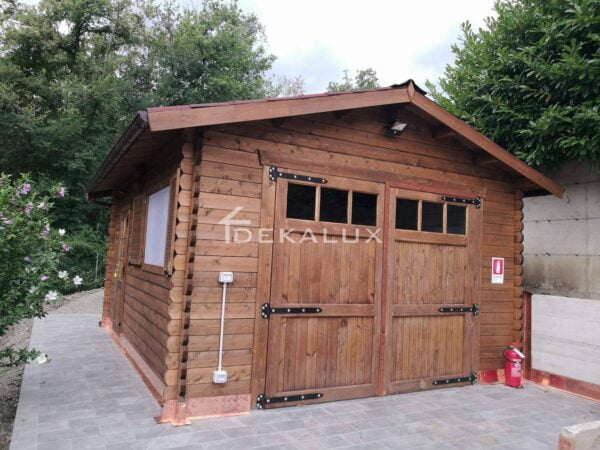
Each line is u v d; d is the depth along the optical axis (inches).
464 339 208.7
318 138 175.5
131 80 727.1
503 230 224.5
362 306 180.4
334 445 132.7
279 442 132.5
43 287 161.6
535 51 231.3
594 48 210.8
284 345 164.1
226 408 152.1
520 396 197.0
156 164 205.0
